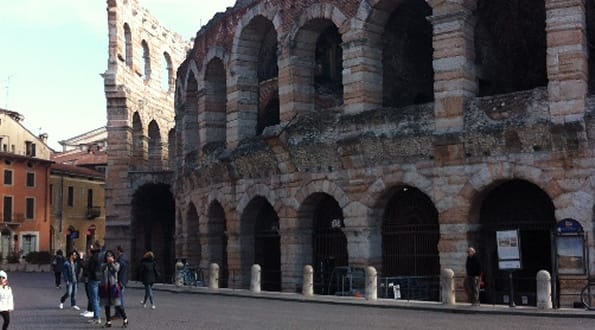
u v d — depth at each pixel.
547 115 29.42
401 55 39.59
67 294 32.22
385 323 23.58
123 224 60.91
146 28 67.12
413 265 34.62
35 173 92.75
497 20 36.44
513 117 30.38
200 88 48.34
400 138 33.28
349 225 35.44
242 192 42.06
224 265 46.97
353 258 35.19
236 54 43.78
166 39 71.56
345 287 35.69
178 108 55.69
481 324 23.06
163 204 64.56
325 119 36.78
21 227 90.50
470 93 32.16
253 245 42.69
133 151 64.00
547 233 34.53
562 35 29.30
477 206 31.81
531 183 31.95
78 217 100.19
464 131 31.14
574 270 27.84
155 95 68.06
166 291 42.94
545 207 31.64
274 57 50.06
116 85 60.91
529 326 22.38
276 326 23.08
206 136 47.50
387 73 38.84
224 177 43.44
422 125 33.00
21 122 97.31
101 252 26.34
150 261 31.55
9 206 89.38
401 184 33.69
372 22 35.75
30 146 93.81
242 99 43.56
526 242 34.91
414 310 28.25
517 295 32.50
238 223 42.41
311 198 37.88
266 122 47.34
